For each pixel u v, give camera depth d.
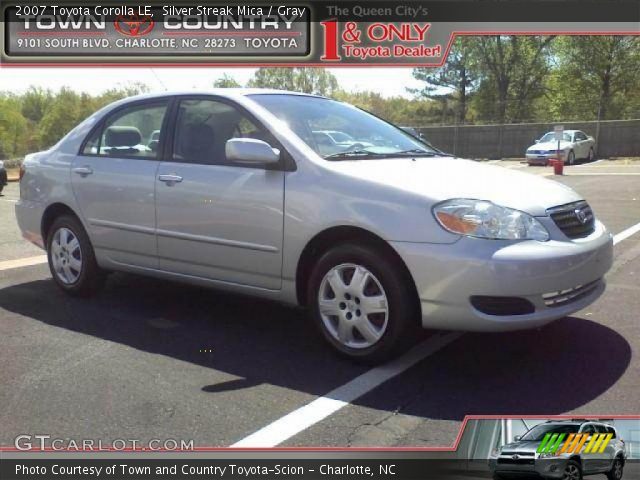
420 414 3.27
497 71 42.75
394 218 3.62
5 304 5.29
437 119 47.12
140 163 4.83
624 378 3.63
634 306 5.00
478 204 3.56
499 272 3.42
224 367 3.91
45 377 3.76
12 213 11.48
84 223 5.21
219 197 4.30
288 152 4.10
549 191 3.94
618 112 35.44
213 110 4.58
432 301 3.56
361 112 5.13
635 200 12.09
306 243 3.94
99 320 4.84
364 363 3.86
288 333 4.52
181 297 5.43
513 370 3.78
